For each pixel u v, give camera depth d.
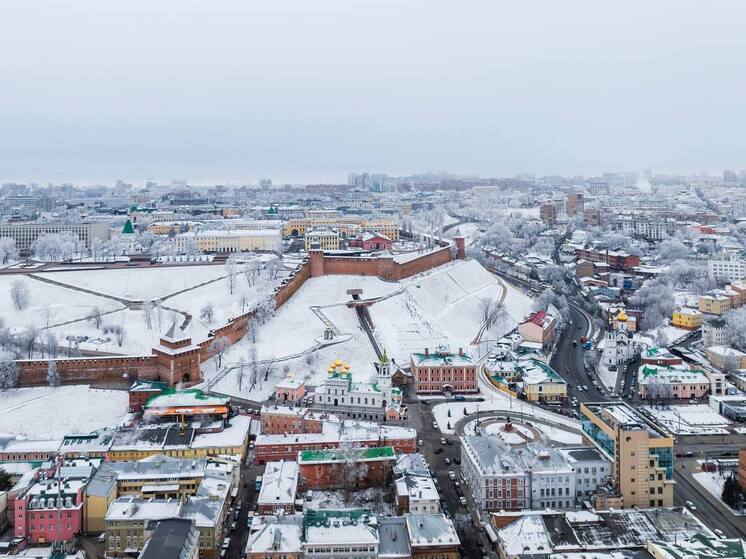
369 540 183.75
